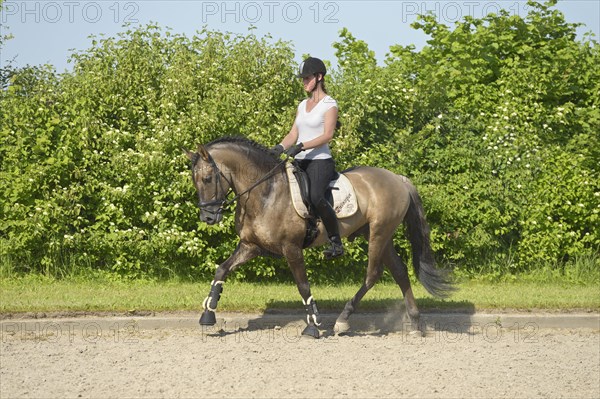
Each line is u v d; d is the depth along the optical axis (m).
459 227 12.27
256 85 12.34
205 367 7.05
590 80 14.46
